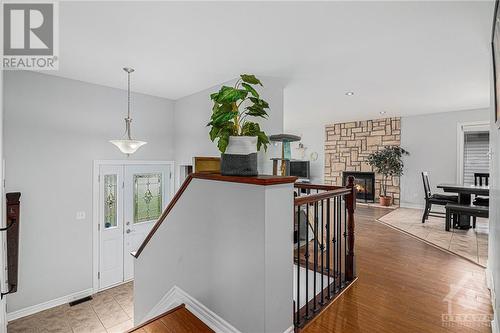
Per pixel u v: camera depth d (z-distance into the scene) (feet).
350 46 8.84
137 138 14.47
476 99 16.31
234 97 5.04
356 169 25.09
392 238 13.24
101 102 13.10
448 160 20.36
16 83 10.68
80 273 12.43
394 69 11.03
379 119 23.66
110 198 13.58
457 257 10.42
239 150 5.32
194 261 6.48
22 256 10.75
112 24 7.41
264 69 10.93
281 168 11.51
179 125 15.64
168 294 7.41
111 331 9.97
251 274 5.00
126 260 14.14
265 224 4.75
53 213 11.62
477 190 14.02
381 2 6.43
